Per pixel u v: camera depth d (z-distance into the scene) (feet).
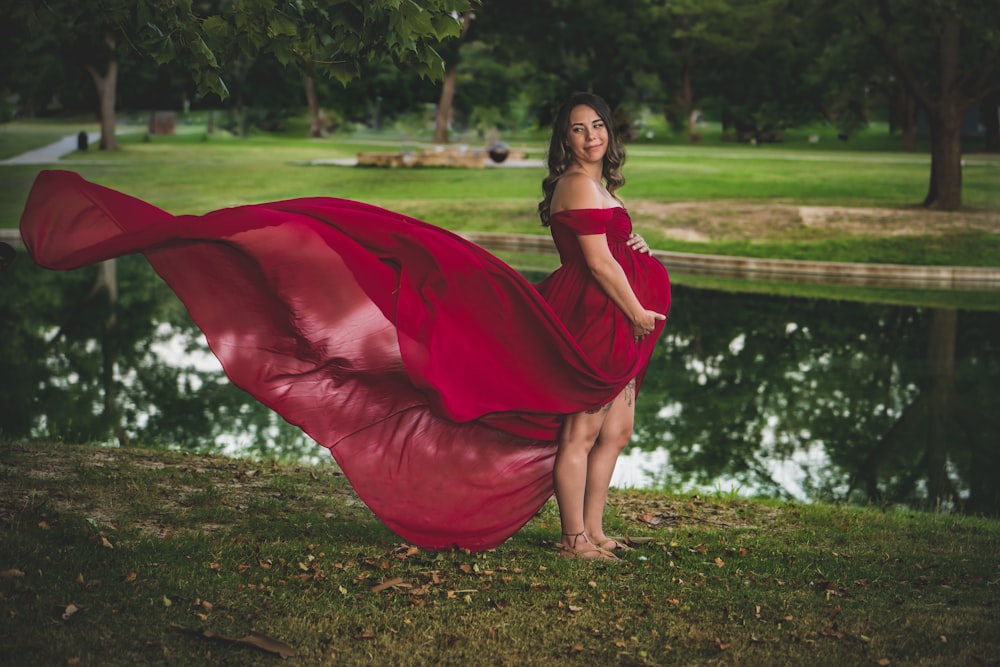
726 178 121.49
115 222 16.67
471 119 249.75
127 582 14.93
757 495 29.30
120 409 36.91
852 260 83.35
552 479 17.95
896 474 32.12
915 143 220.84
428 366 16.24
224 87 19.79
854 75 172.45
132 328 53.11
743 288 72.95
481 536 17.78
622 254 17.53
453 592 15.43
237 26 19.49
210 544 17.07
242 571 15.83
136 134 202.28
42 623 13.34
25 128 216.74
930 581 17.19
